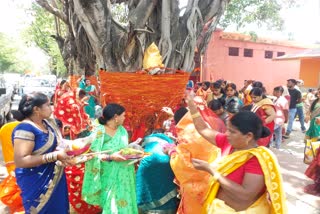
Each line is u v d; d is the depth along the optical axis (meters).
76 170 3.81
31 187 2.76
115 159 3.25
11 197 3.75
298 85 12.06
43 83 21.33
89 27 4.32
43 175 2.78
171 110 3.75
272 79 17.53
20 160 2.63
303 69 17.55
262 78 17.20
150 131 4.03
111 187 3.29
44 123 2.91
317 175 4.85
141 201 3.61
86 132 4.71
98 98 6.05
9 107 11.53
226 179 2.14
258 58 16.89
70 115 4.62
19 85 21.16
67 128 4.62
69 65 7.81
